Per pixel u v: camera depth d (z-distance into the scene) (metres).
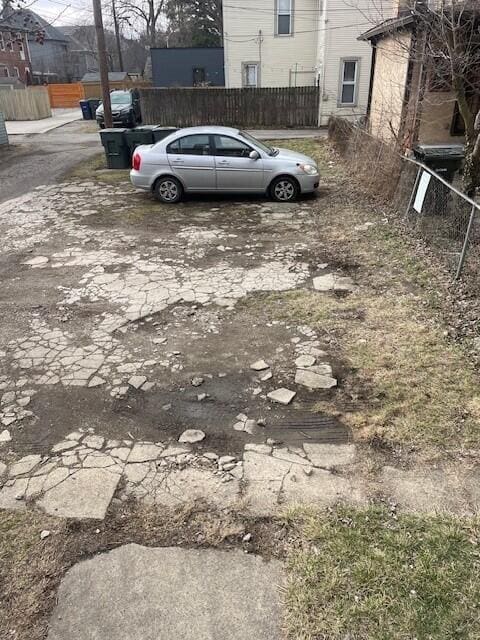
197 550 2.85
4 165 15.45
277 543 2.87
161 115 23.41
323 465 3.44
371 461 3.46
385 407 3.97
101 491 3.27
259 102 22.91
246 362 4.70
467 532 2.87
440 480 3.27
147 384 4.41
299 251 7.58
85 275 6.87
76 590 2.64
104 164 15.15
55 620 2.50
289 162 10.10
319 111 22.86
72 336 5.26
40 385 4.44
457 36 8.80
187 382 4.43
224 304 5.89
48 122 27.88
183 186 10.37
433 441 3.60
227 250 7.71
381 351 4.75
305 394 4.20
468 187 7.80
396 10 13.98
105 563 2.79
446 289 5.98
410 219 8.23
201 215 9.61
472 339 4.89
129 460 3.54
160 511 3.11
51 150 18.00
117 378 4.51
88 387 4.39
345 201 10.15
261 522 3.01
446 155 8.50
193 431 3.82
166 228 8.87
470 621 2.38
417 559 2.70
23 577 2.72
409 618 2.40
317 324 5.34
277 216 9.38
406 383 4.25
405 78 12.20
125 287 6.44
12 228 9.12
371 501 3.12
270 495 3.20
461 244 6.89
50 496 3.25
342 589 2.56
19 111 29.38
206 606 2.54
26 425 3.94
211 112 23.25
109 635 2.42
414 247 7.37
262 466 3.45
